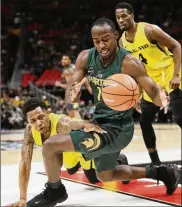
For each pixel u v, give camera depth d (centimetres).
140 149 754
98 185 442
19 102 1461
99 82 291
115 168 346
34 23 2341
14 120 1391
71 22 2380
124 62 284
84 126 294
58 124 326
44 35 2303
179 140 924
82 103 1501
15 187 442
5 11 2191
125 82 268
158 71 428
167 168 382
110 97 269
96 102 301
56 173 315
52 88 1852
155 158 473
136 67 282
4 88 1655
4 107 1397
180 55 399
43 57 2122
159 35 399
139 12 2273
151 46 412
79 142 295
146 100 448
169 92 430
